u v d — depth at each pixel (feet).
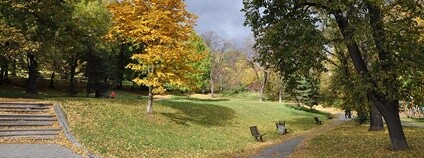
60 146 47.47
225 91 242.17
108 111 72.08
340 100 82.17
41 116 59.52
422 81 43.93
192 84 79.10
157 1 71.97
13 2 73.56
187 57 75.05
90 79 119.55
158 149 51.62
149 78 74.02
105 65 122.21
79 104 73.36
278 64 52.21
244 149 58.29
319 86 155.43
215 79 218.38
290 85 56.65
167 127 71.26
